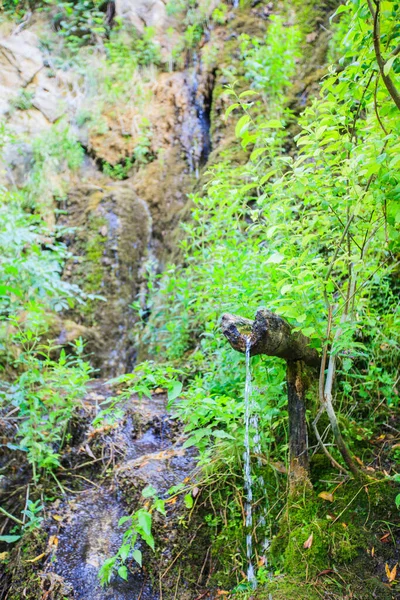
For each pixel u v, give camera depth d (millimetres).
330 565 2057
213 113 5969
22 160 5859
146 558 2369
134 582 2328
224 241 3650
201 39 6477
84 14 6902
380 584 2000
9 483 2973
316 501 2234
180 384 2287
